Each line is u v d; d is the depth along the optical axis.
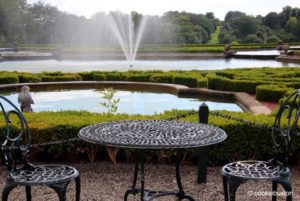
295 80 14.86
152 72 18.98
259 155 6.09
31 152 6.19
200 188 5.23
